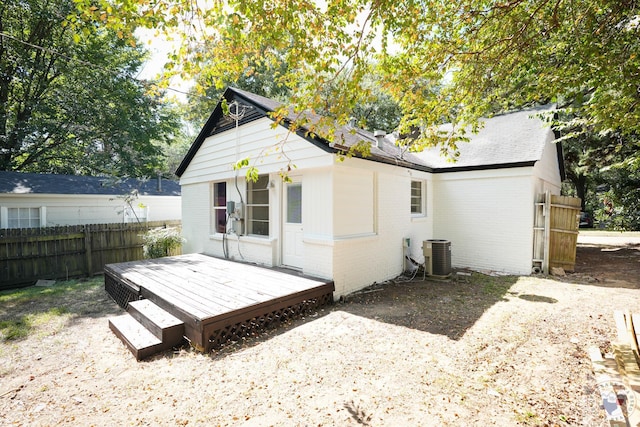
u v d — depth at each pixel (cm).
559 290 618
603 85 413
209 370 345
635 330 361
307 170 631
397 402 273
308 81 366
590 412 250
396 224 753
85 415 274
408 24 330
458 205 873
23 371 361
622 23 370
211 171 904
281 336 431
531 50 397
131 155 1794
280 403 279
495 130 980
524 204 770
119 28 285
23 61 1401
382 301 574
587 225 2003
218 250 897
